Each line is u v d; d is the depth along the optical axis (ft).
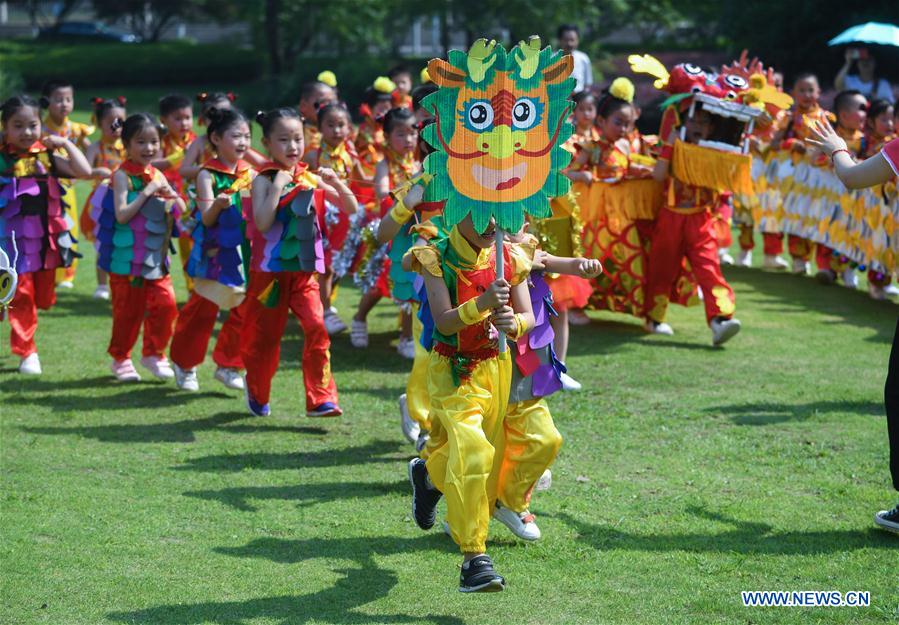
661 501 32.14
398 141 45.50
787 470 34.86
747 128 50.11
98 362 47.57
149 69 204.64
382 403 42.37
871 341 53.11
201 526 30.07
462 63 25.02
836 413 40.93
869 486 33.40
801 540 29.43
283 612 25.13
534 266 27.63
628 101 53.11
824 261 67.36
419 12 169.37
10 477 33.53
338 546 28.94
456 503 25.27
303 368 38.91
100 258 43.45
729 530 30.07
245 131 40.45
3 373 45.27
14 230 43.62
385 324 56.75
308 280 38.58
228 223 39.32
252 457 35.86
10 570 27.02
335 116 53.47
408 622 24.77
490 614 25.18
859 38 59.62
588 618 25.02
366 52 192.44
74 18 359.46
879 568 27.73
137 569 27.27
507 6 156.35
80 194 93.35
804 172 67.00
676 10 174.09
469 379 26.25
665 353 50.55
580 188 54.39
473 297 26.13
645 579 27.04
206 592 26.09
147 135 42.70
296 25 181.27
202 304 42.29
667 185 52.03
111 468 34.60
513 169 25.05
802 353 50.60
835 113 65.67
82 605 25.30
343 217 55.16
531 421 27.73
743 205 71.97
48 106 52.95
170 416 40.32
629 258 54.13
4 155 43.39
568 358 49.60
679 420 40.11
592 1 163.12
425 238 27.37
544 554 28.45
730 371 47.26
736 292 65.00
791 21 139.33
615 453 36.50
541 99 25.02
